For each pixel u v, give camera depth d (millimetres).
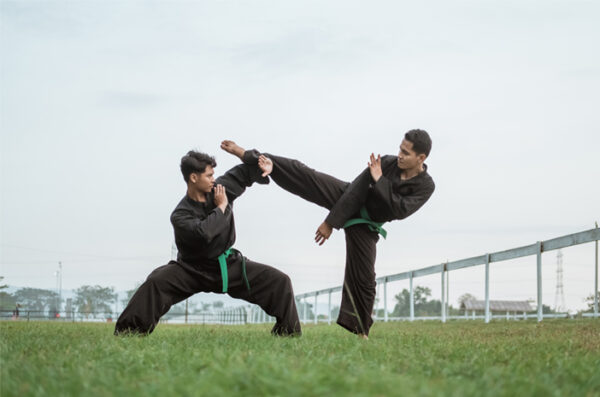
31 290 184500
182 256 6098
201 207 6105
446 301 16219
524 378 3109
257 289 6203
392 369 3455
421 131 6137
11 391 2652
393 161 6453
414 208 6305
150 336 6062
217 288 6180
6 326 11055
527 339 6000
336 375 2799
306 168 6473
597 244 11500
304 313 30984
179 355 3797
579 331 7633
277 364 3053
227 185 6328
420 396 2473
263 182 6523
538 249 11781
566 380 3281
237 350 3980
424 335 6656
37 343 4891
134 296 5980
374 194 6273
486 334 7293
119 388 2672
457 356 4219
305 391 2477
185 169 5953
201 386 2629
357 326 6414
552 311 15922
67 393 2635
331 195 6496
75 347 4500
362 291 6430
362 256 6406
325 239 6395
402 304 95312
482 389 2795
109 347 4332
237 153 6438
